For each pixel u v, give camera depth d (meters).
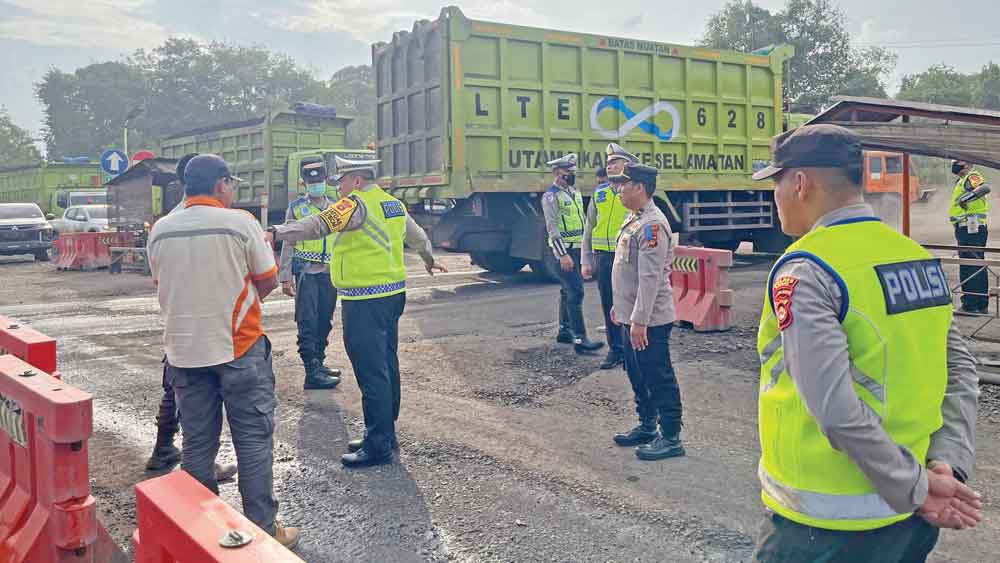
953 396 1.78
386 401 4.59
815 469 1.67
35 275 16.36
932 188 19.86
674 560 3.35
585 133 12.10
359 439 5.00
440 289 12.18
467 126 11.16
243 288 3.48
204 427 3.55
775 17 47.69
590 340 7.71
